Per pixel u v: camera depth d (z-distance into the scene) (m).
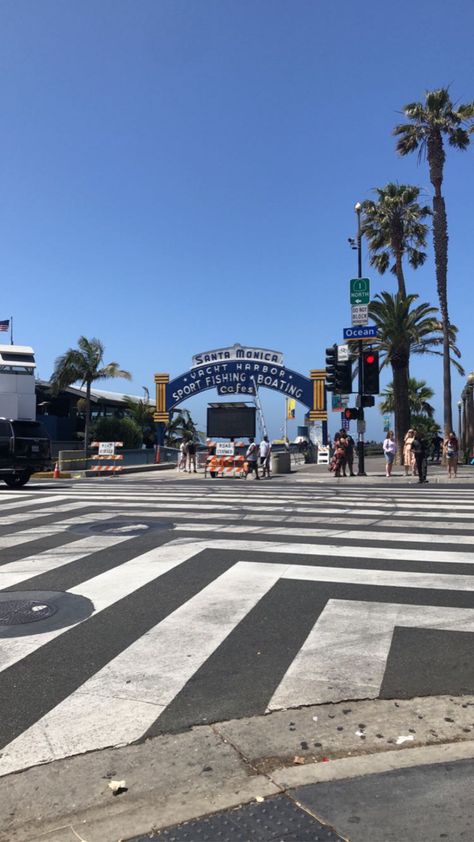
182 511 12.23
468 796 3.05
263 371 37.38
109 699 4.14
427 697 4.09
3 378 31.72
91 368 40.00
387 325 30.80
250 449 24.81
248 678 4.42
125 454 33.34
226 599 6.23
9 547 8.84
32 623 5.61
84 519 11.33
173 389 38.38
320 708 3.97
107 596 6.40
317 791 3.12
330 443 37.59
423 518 11.02
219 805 3.04
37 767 3.39
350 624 5.48
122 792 3.16
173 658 4.79
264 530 9.87
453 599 6.12
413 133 28.59
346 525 10.29
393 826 2.85
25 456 19.38
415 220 33.62
